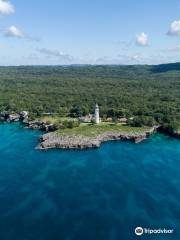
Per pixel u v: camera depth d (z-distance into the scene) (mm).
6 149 136625
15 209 85375
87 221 79625
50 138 144625
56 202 89250
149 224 78375
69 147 138250
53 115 193375
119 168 114562
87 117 184375
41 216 81938
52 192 95438
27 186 99625
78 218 81000
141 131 154250
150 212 84000
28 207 86438
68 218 81000
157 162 120250
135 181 103188
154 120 169625
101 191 96062
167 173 109562
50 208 85938
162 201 89812
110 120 179125
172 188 97875
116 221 79625
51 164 119062
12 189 97500
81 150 136000
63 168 114938
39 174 109250
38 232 74938
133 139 149000
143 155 128500
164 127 162875
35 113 196500
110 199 91062
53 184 101125
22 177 106688
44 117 188000
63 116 190750
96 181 103250
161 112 187500
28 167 115812
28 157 126750
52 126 163750
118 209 85438
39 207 86438
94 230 75812
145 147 139000
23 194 94062
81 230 75750
